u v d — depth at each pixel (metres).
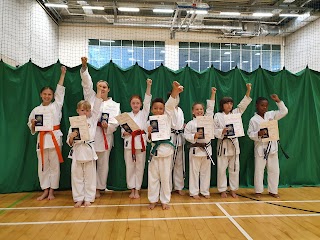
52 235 2.65
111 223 2.97
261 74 4.75
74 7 9.84
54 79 4.43
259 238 2.59
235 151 4.16
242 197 4.08
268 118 4.27
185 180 4.57
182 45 12.14
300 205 3.66
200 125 3.88
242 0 9.69
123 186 4.49
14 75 4.31
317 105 4.85
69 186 4.45
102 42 11.68
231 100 4.22
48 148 3.88
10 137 4.26
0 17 5.83
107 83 4.21
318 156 4.83
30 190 4.34
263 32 11.23
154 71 4.61
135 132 3.97
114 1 8.82
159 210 3.43
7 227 2.86
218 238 2.58
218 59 12.32
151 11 10.55
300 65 11.05
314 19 9.87
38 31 8.72
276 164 4.12
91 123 3.70
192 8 8.63
